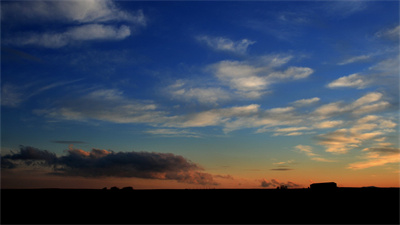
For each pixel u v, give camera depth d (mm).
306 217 47625
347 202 54281
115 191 62406
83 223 44281
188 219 47094
